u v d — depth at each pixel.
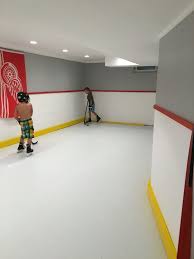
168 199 2.15
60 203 2.89
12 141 5.63
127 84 8.51
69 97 8.11
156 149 2.80
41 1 1.62
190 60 1.59
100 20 2.01
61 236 2.27
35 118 6.52
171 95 2.13
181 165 1.77
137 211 2.74
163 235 2.18
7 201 2.92
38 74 6.46
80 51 6.32
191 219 1.52
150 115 8.41
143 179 3.70
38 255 2.01
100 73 8.88
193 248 1.51
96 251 2.06
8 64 5.33
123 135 6.85
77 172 3.95
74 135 6.80
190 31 1.60
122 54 4.42
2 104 5.25
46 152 5.09
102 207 2.82
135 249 2.10
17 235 2.28
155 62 6.23
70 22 2.16
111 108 8.97
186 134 1.67
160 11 1.67
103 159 4.67
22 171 3.95
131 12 1.72
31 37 4.41
